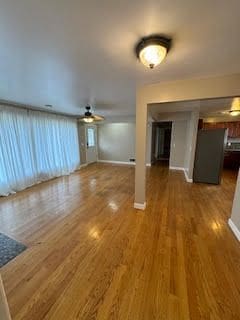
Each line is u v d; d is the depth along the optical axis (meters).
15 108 3.91
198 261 1.77
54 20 1.10
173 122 6.26
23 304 1.33
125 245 2.04
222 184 4.53
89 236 2.22
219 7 0.99
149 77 2.20
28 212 2.93
